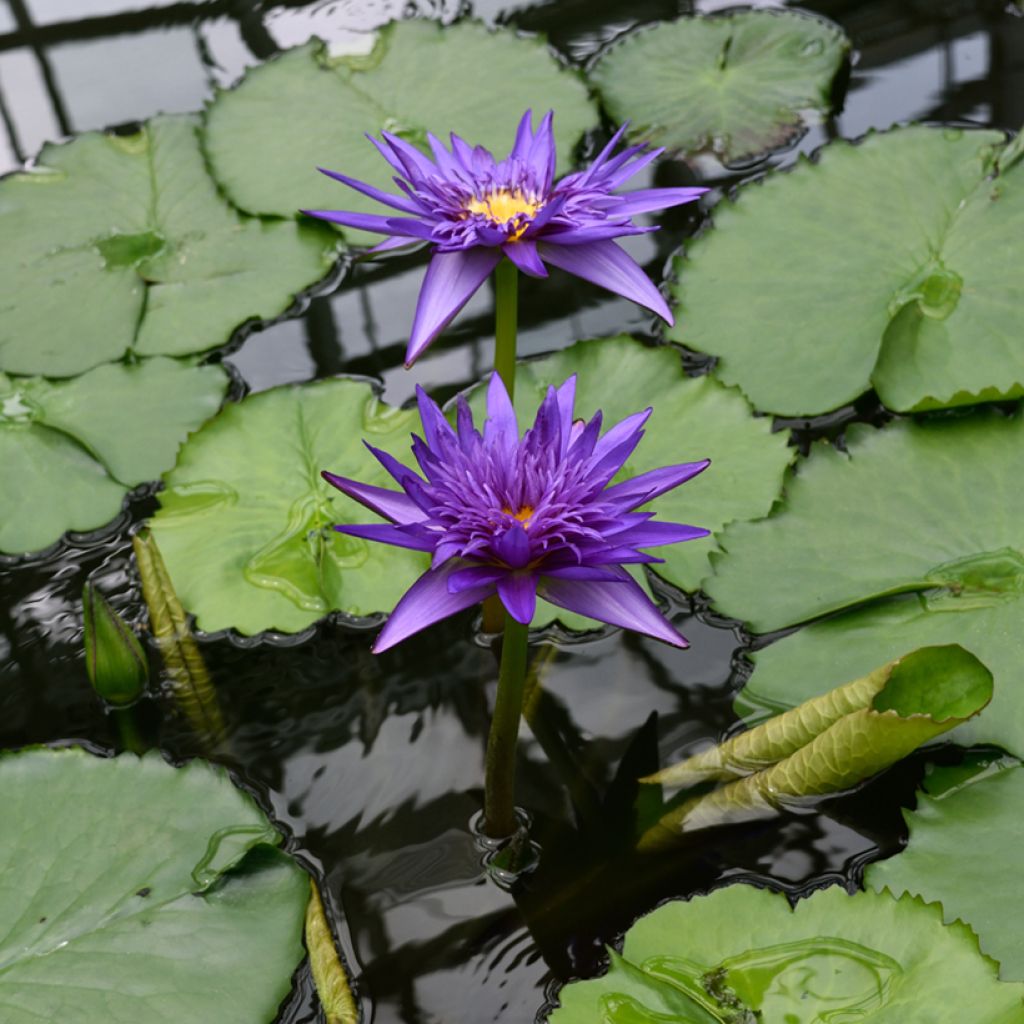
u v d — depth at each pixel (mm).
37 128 2793
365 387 2049
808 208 2240
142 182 2533
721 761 1531
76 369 2158
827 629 1622
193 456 1959
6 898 1387
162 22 3133
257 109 2643
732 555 1718
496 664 1742
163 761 1530
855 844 1452
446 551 1181
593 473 1236
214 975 1322
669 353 2002
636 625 1211
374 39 2961
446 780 1604
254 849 1443
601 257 1471
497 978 1372
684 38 2781
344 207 2408
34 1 3176
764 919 1309
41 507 1938
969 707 1372
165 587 1767
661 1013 1228
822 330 2041
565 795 1557
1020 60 2660
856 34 2816
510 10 3082
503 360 1641
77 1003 1289
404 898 1464
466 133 2549
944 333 1964
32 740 1691
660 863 1468
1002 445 1766
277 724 1685
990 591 1594
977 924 1291
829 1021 1196
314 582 1781
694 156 2506
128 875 1411
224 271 2336
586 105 2611
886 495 1741
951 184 2221
